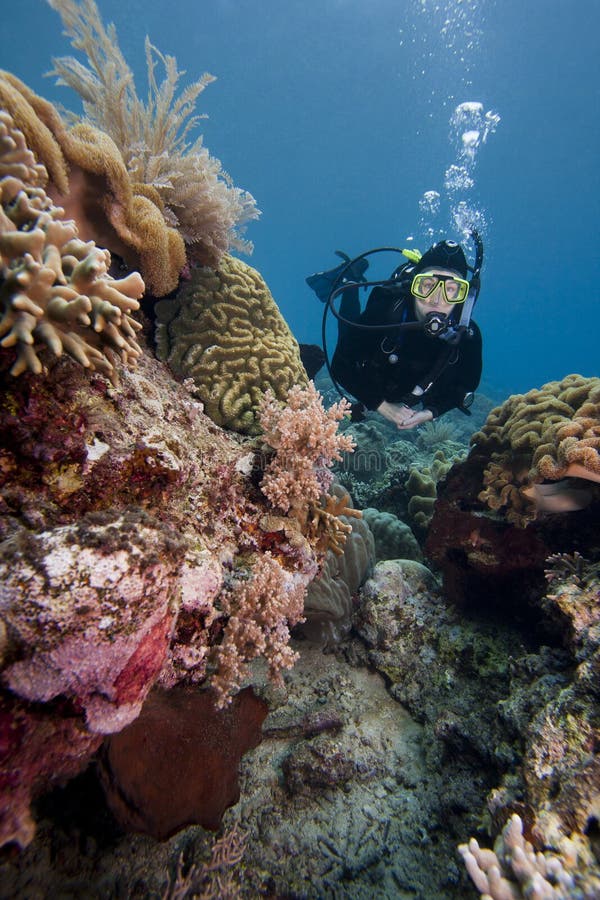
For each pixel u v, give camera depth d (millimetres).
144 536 1407
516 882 1637
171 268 2785
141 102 3088
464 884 2281
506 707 2473
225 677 2006
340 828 2586
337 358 5051
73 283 1553
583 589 2424
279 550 2514
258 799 2693
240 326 3264
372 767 2867
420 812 2652
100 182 2293
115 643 1269
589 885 1515
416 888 2336
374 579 3916
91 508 1666
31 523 1494
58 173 2074
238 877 2328
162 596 1401
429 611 3730
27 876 1924
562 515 3107
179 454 2072
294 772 2748
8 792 1254
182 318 3146
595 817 1674
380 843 2516
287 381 3268
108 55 2842
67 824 2070
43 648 1188
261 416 2709
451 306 4543
